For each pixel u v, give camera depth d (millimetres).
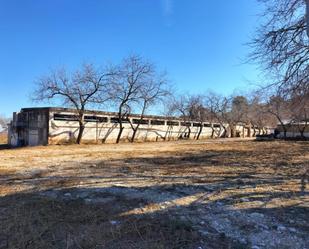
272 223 5105
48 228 4781
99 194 6875
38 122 28766
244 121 59188
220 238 4484
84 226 4879
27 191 7238
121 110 33219
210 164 12914
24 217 5273
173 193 7043
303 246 4242
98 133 32500
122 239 4387
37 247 4133
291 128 44562
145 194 6902
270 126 70500
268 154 17969
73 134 30094
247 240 4430
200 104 51312
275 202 6363
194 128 49438
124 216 5344
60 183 8180
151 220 5137
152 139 40031
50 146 25938
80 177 9211
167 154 18016
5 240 4355
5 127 61500
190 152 19625
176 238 4434
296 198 6695
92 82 30109
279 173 10344
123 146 26797
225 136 57812
